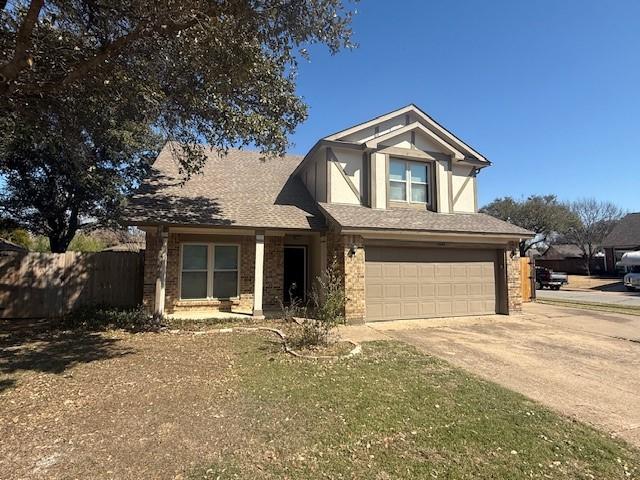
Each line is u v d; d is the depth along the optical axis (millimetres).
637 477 3494
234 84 7398
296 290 14344
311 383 5852
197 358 7250
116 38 7109
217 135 9773
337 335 9133
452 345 8664
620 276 34062
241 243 13219
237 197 13281
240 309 12969
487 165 14781
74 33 7539
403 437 4168
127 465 3580
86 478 3367
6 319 11703
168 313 12039
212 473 3461
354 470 3533
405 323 11367
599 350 8289
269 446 3953
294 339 8609
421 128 13602
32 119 7832
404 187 13695
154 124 9758
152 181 13297
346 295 11016
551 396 5543
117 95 7930
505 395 5465
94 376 6156
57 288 12352
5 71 5273
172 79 8164
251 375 6230
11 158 14875
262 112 9273
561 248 49906
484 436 4211
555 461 3738
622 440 4223
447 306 12523
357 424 4465
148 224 10477
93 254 12836
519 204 41375
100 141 12508
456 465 3637
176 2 5801
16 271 11984
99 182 15570
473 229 12336
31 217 17109
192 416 4668
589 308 15102
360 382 5918
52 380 5957
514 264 13344
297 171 15586
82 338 8984
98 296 12750
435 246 12422
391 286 11836
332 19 6902
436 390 5617
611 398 5480
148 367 6664
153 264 11781
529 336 9703
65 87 7066
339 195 12867
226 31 6391
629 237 32500
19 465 3559
